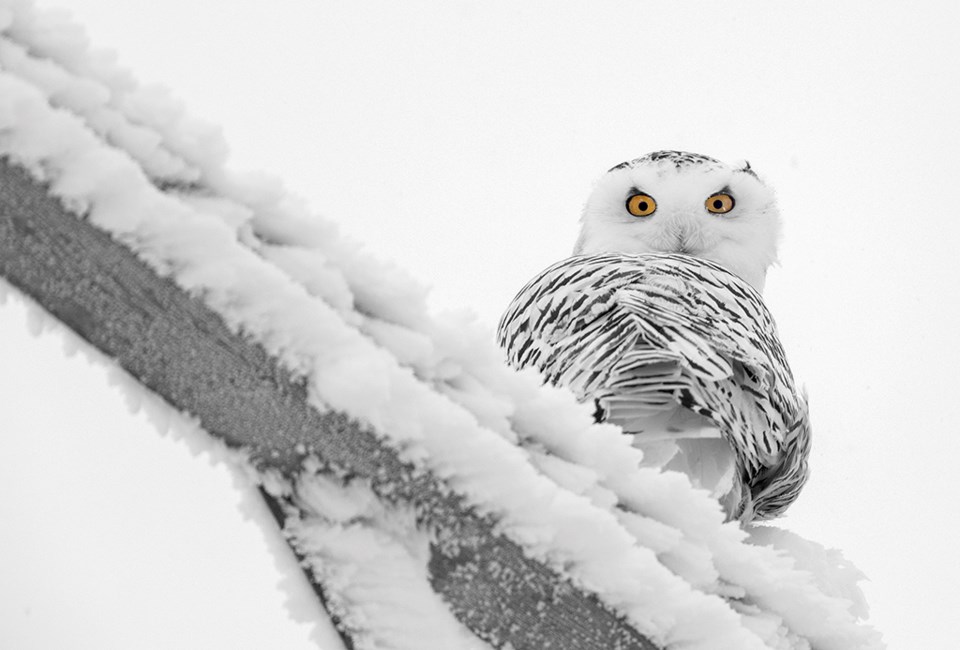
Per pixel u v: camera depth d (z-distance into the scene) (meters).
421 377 2.16
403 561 2.15
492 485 2.09
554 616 2.20
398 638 2.18
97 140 1.77
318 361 1.92
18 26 1.85
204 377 1.92
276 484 2.06
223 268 1.84
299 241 2.08
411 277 2.17
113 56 1.93
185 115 1.96
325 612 2.19
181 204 1.83
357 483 2.08
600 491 2.31
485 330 2.27
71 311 1.86
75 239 1.79
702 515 2.40
